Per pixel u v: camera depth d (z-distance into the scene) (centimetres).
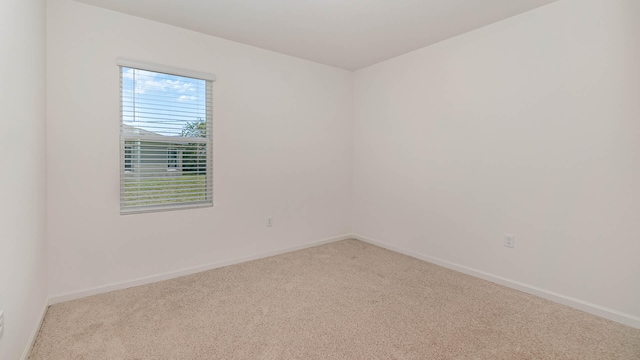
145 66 264
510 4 240
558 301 238
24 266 168
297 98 367
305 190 379
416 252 347
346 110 418
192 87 296
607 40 212
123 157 262
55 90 230
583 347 180
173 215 286
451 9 248
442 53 314
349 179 426
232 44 314
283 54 352
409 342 185
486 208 283
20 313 160
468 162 296
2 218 135
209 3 240
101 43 247
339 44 323
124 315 217
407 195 356
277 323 207
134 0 235
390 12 253
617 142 210
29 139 181
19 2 161
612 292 214
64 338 188
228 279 282
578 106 226
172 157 287
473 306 231
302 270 306
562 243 237
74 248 242
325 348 179
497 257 276
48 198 230
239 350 178
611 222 214
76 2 237
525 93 254
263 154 341
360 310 225
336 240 414
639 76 200
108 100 252
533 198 252
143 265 272
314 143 385
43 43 217
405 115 354
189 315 217
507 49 264
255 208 338
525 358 170
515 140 261
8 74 143
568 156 232
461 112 299
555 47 236
